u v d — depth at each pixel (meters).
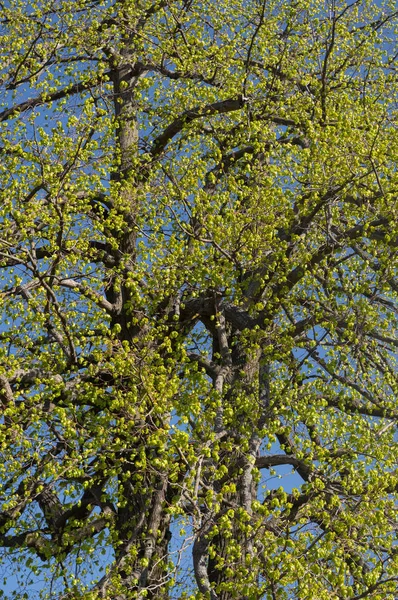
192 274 11.73
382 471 9.96
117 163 13.93
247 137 13.22
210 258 11.68
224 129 14.66
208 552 9.19
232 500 10.30
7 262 12.55
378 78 15.48
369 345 11.91
